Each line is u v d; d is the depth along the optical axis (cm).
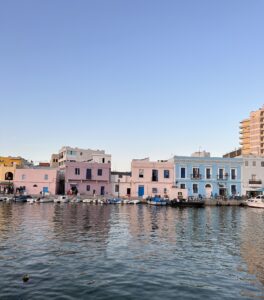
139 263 1812
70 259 1864
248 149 15088
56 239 2448
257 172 8206
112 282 1494
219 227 3372
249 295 1377
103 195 8000
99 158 9381
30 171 8162
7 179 8425
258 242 2502
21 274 1577
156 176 8144
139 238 2583
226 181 8119
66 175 8175
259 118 14462
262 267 1777
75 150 9838
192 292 1395
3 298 1287
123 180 8425
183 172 8106
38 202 6806
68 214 4425
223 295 1370
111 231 2920
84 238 2520
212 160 8144
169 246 2292
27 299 1283
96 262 1812
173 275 1612
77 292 1366
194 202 6631
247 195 7919
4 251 2017
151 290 1408
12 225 3158
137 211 5238
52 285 1439
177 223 3656
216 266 1788
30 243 2275
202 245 2355
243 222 3881
